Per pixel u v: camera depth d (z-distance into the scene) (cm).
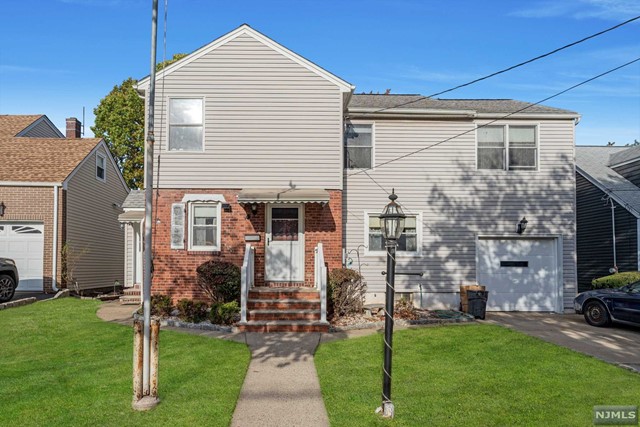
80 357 865
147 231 677
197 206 1372
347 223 1498
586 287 1930
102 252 2192
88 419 588
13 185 1733
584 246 1950
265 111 1379
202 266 1286
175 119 1375
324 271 1166
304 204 1366
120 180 2441
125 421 585
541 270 1548
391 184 1517
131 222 1697
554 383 745
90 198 2058
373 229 1512
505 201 1533
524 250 1551
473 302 1365
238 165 1369
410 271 1504
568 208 1541
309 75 1387
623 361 870
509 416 620
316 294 1248
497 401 672
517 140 1552
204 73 1376
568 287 1530
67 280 1762
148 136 704
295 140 1378
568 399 679
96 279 2117
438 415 623
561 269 1530
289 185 1370
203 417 602
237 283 1259
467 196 1526
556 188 1541
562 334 1123
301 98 1384
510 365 840
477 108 1578
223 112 1374
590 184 1916
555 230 1534
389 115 1516
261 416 618
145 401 627
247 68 1381
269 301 1209
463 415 623
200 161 1364
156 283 1343
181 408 629
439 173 1527
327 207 1370
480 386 734
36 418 588
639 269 1639
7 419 584
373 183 1512
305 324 1122
